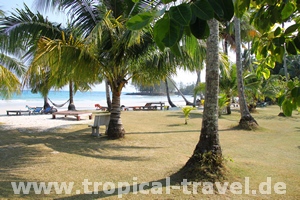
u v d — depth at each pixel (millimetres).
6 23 6129
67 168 4453
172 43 911
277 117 14742
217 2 880
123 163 4824
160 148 6301
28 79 5371
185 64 6969
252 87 14734
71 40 5848
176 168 4426
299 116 15117
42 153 5602
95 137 7711
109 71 6918
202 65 7195
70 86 16891
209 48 4105
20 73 11031
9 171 4234
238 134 8547
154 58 6891
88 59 6074
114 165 4676
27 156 5301
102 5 6762
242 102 9930
